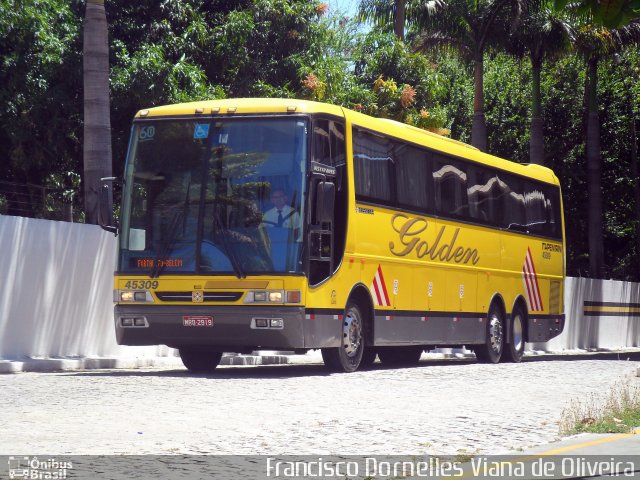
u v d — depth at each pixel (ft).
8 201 84.94
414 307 77.61
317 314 64.64
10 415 42.88
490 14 142.00
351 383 60.80
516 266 96.68
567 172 188.96
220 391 54.49
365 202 70.59
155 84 111.65
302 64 128.98
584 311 152.15
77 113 113.70
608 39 148.36
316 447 34.68
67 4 117.60
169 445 34.71
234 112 65.87
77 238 76.28
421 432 38.83
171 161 66.44
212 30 125.39
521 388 60.23
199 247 64.80
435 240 81.15
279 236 63.67
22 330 71.51
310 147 64.34
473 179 88.63
